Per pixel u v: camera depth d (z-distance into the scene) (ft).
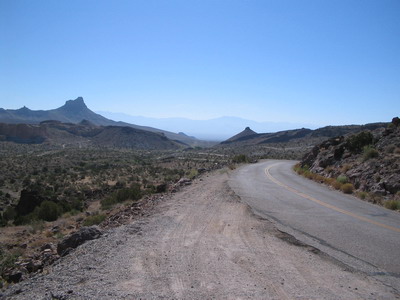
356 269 21.47
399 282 19.51
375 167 66.39
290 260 22.84
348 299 16.87
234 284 18.24
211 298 16.42
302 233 30.91
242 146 542.98
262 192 61.21
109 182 173.17
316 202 51.01
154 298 16.22
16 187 170.91
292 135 548.31
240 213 40.22
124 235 28.68
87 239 30.25
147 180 161.27
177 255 23.17
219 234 29.78
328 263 22.52
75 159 338.13
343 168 79.97
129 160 334.24
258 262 22.18
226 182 76.89
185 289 17.40
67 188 151.74
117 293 16.72
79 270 20.26
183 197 53.88
